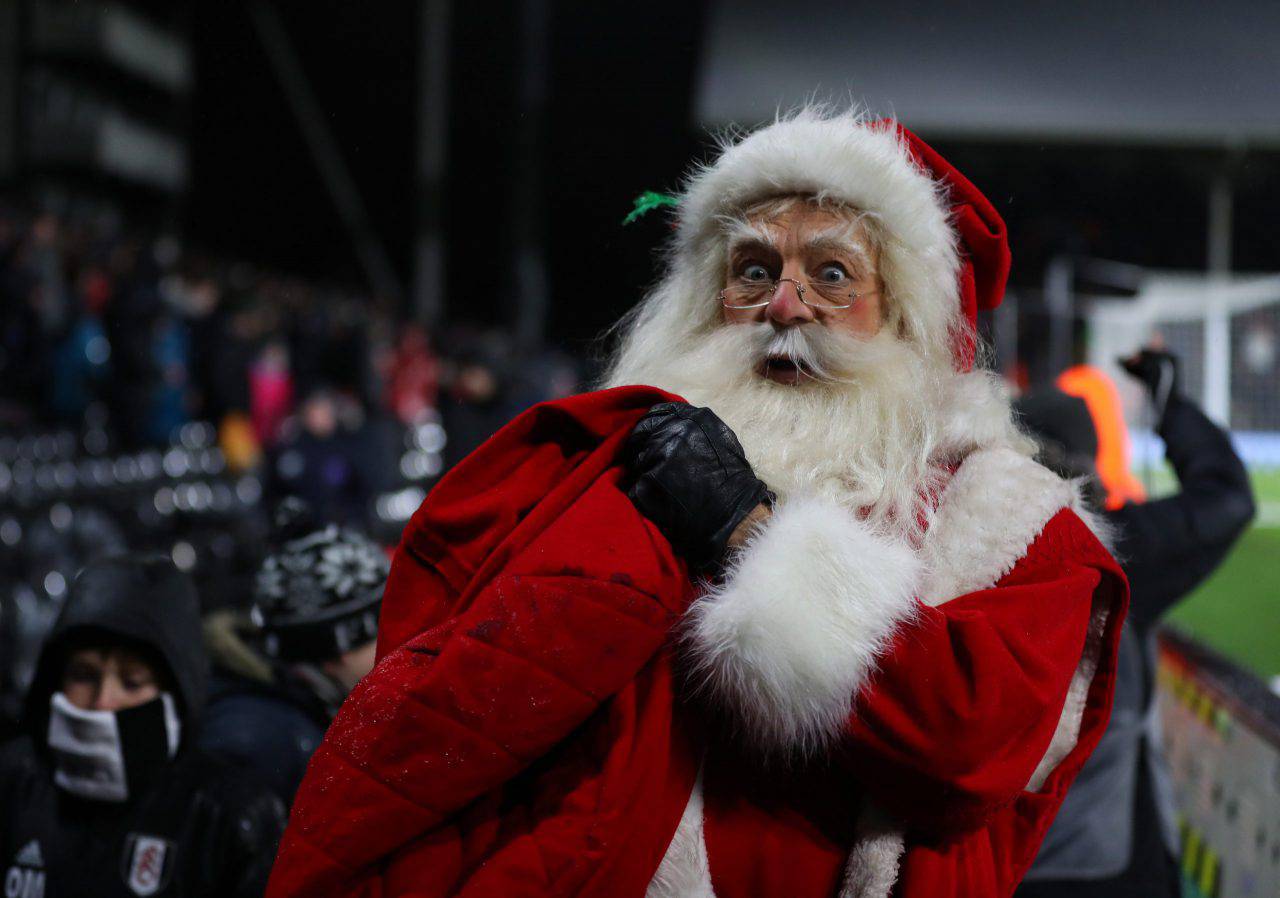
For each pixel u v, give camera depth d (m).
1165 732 3.11
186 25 17.44
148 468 5.48
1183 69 10.62
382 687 1.08
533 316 15.25
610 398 1.19
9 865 1.82
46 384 6.43
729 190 1.30
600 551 1.08
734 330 1.28
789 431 1.23
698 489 1.12
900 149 1.30
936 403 1.25
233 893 1.77
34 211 8.13
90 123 14.93
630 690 1.10
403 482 9.15
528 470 1.21
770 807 1.14
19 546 4.05
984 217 1.38
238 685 2.10
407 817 1.04
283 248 18.98
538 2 15.12
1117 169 11.20
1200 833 2.84
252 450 7.90
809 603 1.05
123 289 7.09
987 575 1.13
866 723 1.06
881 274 1.27
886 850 1.10
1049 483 1.18
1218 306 12.66
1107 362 8.46
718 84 9.48
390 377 11.39
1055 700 1.09
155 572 1.84
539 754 1.06
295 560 2.01
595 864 1.05
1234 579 7.41
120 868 1.77
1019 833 1.19
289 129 18.92
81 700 1.81
